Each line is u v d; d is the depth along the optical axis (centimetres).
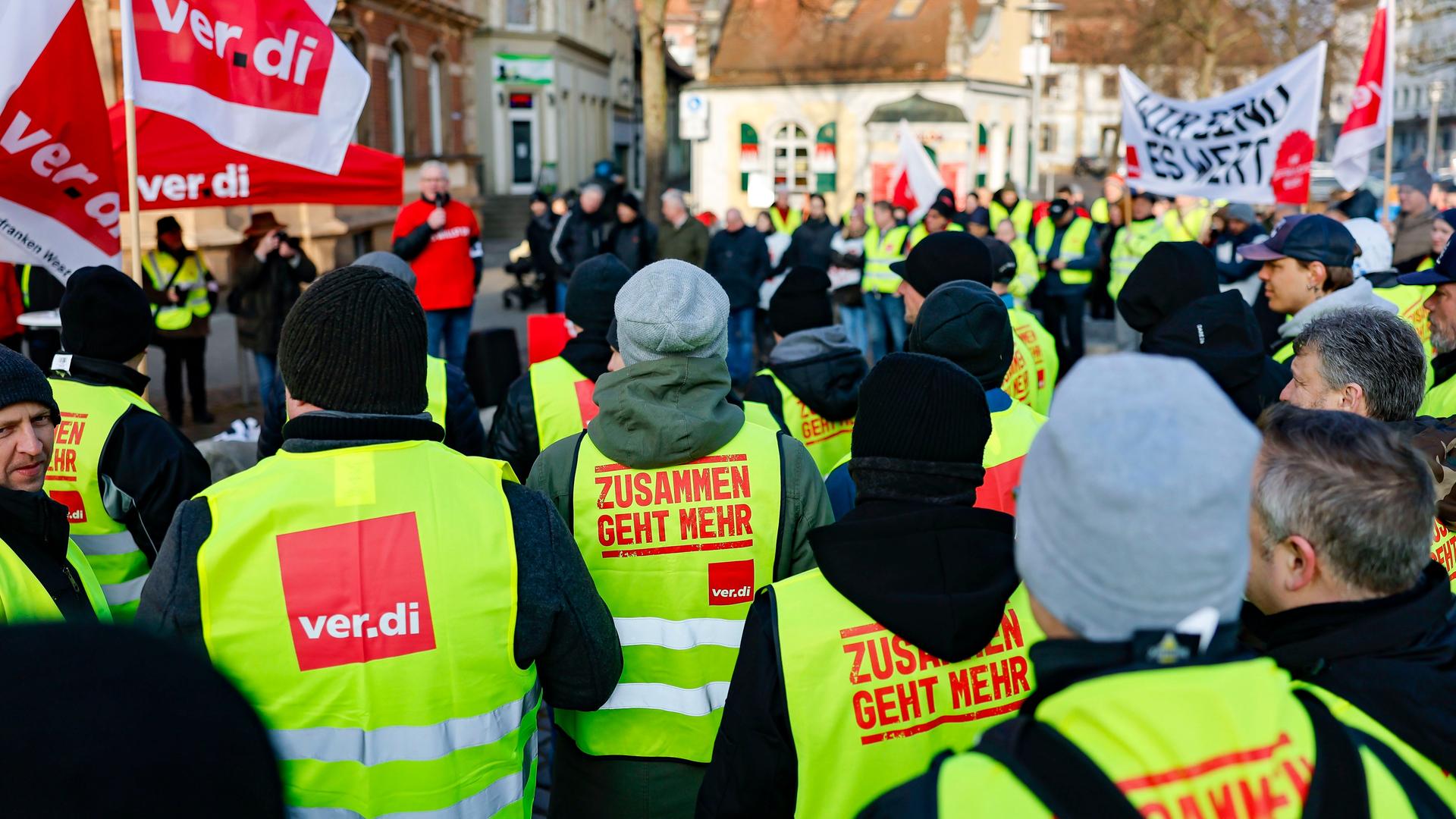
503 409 338
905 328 1143
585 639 202
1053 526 115
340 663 184
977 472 196
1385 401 254
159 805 70
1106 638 114
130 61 407
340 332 189
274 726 183
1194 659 113
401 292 196
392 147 2406
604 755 240
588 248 1058
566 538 204
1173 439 109
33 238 380
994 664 190
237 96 436
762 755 184
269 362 877
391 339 191
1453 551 236
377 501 189
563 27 3541
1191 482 108
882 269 1142
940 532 188
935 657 186
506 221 3066
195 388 904
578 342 334
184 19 420
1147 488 108
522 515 200
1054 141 6969
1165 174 822
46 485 282
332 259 1886
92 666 72
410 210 895
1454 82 4644
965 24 3112
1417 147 5197
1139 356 117
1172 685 110
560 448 247
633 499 240
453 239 902
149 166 423
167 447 288
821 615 187
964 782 116
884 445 195
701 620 240
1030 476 120
